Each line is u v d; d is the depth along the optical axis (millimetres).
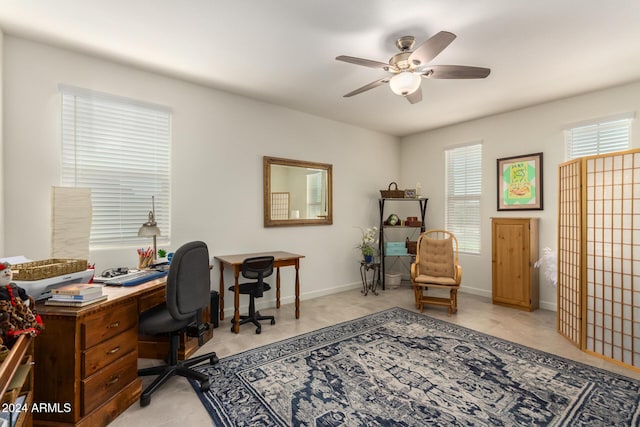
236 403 1948
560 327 3082
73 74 2609
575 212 2838
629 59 2725
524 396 2021
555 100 3775
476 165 4625
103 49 2570
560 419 1793
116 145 2842
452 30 2264
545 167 3889
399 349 2725
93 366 1685
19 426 1188
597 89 3424
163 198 3121
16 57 2377
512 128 4195
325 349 2723
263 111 3863
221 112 3502
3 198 2330
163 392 2072
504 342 2875
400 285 5180
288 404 1938
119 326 1877
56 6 1997
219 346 2785
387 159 5445
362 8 2014
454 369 2373
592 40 2408
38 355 1613
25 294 1487
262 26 2227
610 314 2525
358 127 4984
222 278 3402
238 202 3652
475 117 4484
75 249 2490
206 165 3396
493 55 2646
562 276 3057
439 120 4641
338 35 2342
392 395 2033
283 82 3262
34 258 2445
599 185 2635
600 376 2273
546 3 1963
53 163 2531
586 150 3588
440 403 1948
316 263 4469
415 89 2391
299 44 2480
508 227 3984
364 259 4918
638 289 2373
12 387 1187
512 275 3949
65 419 1599
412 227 5141
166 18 2131
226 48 2547
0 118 2271
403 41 2355
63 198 2451
